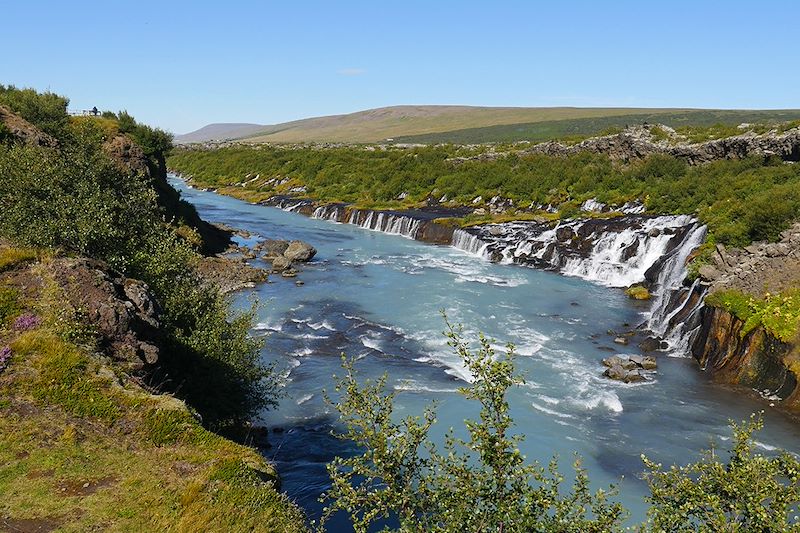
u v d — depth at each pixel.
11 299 17.30
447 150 110.56
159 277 22.98
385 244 66.88
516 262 56.25
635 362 30.64
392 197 91.62
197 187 128.12
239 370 21.78
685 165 66.00
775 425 24.22
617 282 48.62
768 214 36.31
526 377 28.98
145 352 17.84
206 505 12.38
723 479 9.48
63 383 15.10
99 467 13.26
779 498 8.87
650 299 43.47
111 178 26.75
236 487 13.09
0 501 11.88
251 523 12.09
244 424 21.78
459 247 64.69
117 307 18.09
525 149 96.19
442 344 33.72
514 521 8.52
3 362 15.21
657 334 35.81
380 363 30.84
